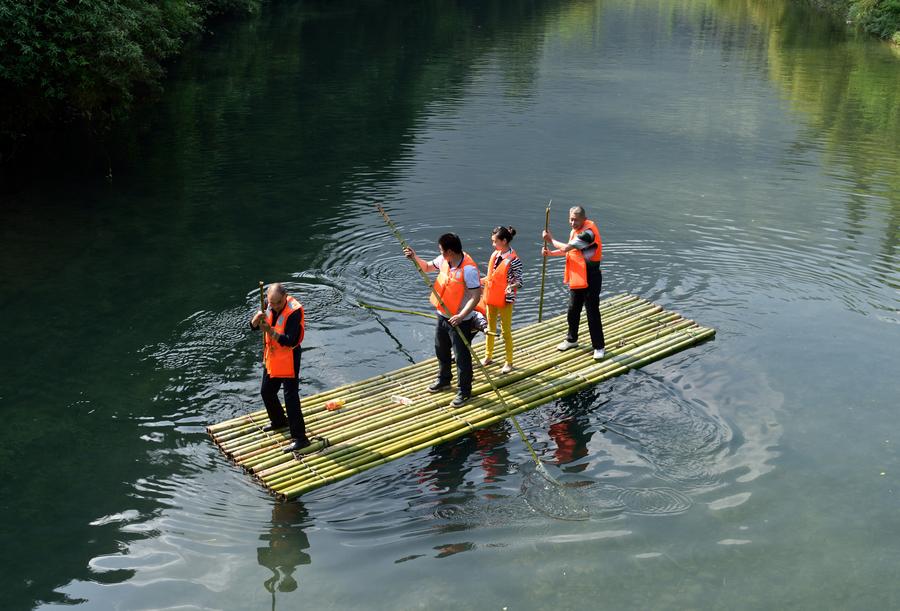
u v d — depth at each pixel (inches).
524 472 313.7
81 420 345.1
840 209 618.8
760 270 507.2
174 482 307.4
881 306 456.4
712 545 273.4
